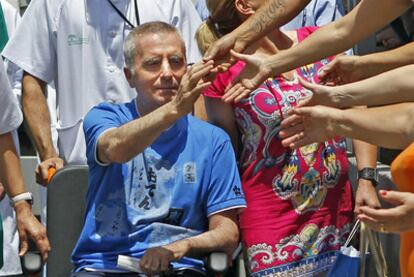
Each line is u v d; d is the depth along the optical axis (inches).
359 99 133.1
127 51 164.7
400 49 141.9
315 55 144.5
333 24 142.9
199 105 186.4
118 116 166.9
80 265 164.2
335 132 130.8
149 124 152.9
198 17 202.2
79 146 197.5
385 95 132.0
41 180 192.9
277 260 168.7
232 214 165.2
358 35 140.9
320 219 168.9
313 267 168.9
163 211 163.2
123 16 194.5
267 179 168.4
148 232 163.0
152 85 163.0
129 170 163.6
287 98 167.5
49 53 199.3
